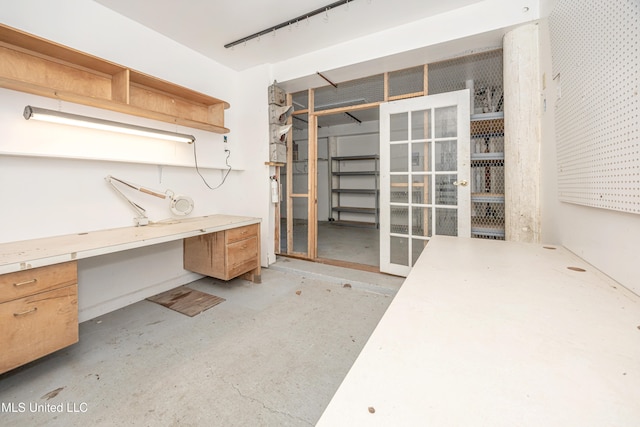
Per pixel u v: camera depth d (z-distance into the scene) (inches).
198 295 110.1
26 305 57.6
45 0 79.4
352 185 299.7
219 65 136.9
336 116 254.2
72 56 78.6
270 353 73.1
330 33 111.3
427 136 113.7
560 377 20.9
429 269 47.6
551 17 72.4
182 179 119.7
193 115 120.6
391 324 29.0
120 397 58.2
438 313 31.4
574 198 57.1
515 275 44.4
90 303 91.4
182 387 61.1
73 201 85.7
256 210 144.3
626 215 39.4
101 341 78.6
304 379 63.5
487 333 27.1
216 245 109.5
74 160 85.7
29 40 69.7
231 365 68.4
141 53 103.5
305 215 326.0
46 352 60.4
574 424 16.8
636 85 35.8
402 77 129.3
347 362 69.6
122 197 97.5
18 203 75.2
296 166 327.6
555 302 34.2
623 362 22.5
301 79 133.3
